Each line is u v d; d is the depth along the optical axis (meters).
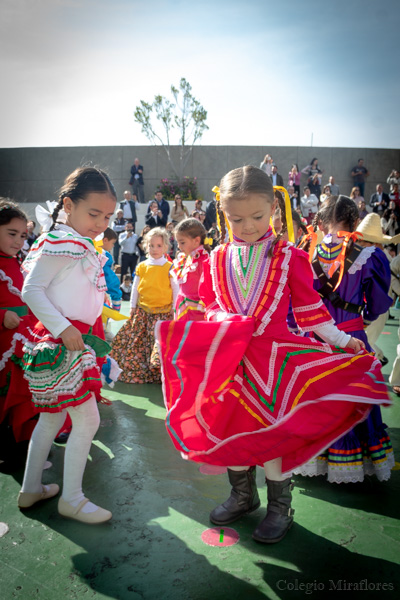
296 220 3.08
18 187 17.75
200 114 16.86
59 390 2.01
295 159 17.06
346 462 2.41
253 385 1.92
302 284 1.92
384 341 6.22
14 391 2.69
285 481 2.03
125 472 2.62
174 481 2.53
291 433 1.81
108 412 3.56
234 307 2.00
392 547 1.97
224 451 1.89
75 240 2.00
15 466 2.67
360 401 1.80
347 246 2.53
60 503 2.16
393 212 13.77
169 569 1.83
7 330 2.79
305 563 1.87
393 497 2.38
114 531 2.07
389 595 1.69
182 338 1.88
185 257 4.16
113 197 2.09
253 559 1.89
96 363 2.18
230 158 17.23
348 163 17.11
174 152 17.25
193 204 15.71
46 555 1.91
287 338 1.93
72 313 2.04
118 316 3.60
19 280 2.97
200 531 2.08
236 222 1.91
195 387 1.91
